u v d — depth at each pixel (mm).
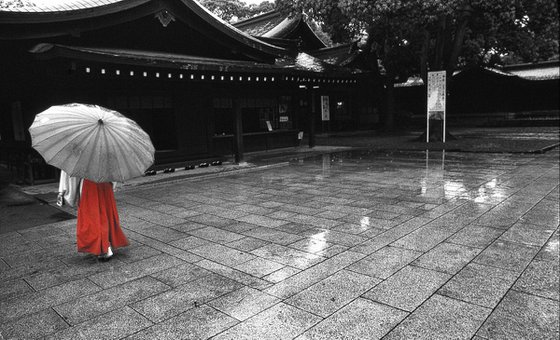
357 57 26562
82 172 4094
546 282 4000
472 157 13984
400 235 5633
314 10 16672
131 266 4746
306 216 6820
